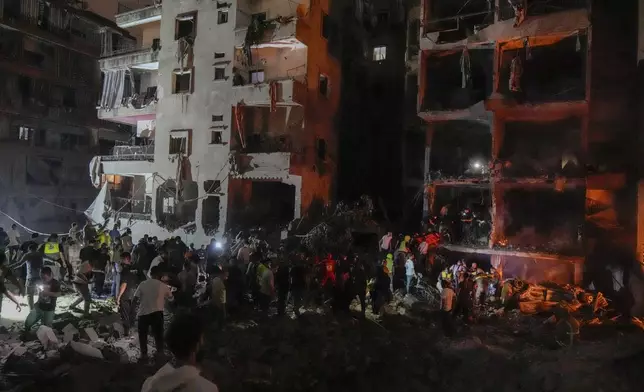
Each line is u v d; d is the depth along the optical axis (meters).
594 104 22.95
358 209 28.66
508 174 23.45
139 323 11.16
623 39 22.77
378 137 33.25
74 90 43.81
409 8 31.66
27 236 37.91
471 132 26.86
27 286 15.09
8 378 10.02
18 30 38.03
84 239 23.14
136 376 10.34
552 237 23.42
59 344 12.09
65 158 42.38
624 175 22.09
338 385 10.92
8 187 37.84
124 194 39.16
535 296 20.02
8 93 38.12
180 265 17.78
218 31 31.09
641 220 19.42
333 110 32.44
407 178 31.45
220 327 14.40
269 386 10.45
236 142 30.41
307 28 29.64
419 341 14.41
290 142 29.06
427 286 20.45
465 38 25.67
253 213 31.16
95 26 44.62
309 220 29.00
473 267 19.91
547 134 24.45
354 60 34.12
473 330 15.86
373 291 17.53
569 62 23.75
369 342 14.15
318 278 18.64
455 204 27.09
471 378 11.55
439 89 26.70
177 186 31.38
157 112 32.97
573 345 14.12
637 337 15.11
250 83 30.19
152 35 36.81
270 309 18.02
